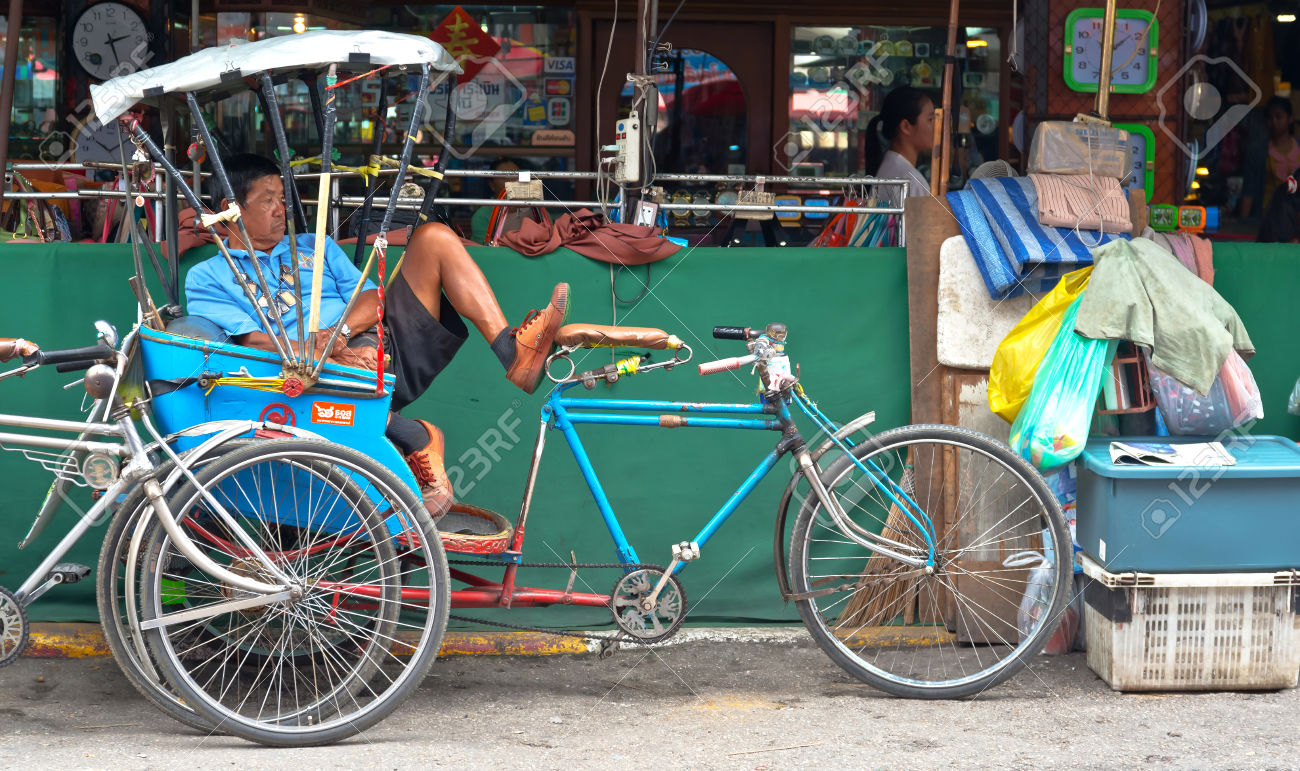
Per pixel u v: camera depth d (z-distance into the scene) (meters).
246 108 7.04
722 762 3.02
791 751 3.10
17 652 3.14
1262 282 4.10
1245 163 7.67
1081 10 5.99
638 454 4.05
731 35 7.91
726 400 4.06
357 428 3.22
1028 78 6.07
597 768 2.96
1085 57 6.02
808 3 7.80
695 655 3.98
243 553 3.22
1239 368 3.72
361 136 7.43
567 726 3.32
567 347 3.38
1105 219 3.85
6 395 3.88
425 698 3.57
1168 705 3.48
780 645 4.07
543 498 4.05
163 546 3.08
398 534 3.21
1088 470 3.66
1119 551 3.50
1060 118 6.09
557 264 3.99
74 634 3.88
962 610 3.96
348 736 3.15
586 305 4.00
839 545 4.08
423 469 3.47
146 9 7.22
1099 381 3.62
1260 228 7.68
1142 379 3.81
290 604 3.22
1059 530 3.54
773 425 3.58
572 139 7.94
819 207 4.26
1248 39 7.61
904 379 4.07
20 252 3.87
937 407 4.01
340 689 3.18
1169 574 3.51
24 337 3.89
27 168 4.87
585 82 7.85
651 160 4.27
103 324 3.14
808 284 4.05
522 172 4.32
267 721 3.12
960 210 3.97
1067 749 3.11
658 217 4.38
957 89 7.70
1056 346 3.65
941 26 7.89
